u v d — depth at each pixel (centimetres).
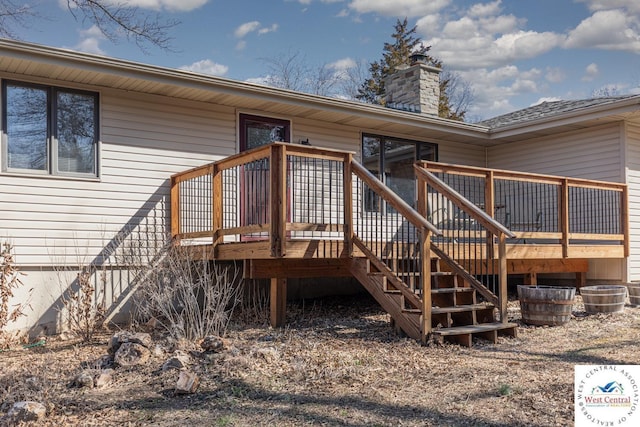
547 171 1090
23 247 712
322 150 629
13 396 423
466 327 600
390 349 551
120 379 468
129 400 413
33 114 725
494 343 585
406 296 600
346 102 912
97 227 765
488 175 761
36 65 674
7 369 525
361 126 1028
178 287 660
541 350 546
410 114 991
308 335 628
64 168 746
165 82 748
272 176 598
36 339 699
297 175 908
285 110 913
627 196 956
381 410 374
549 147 1088
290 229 610
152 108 816
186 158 841
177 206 805
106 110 777
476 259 754
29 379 464
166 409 391
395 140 1083
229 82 794
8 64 670
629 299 905
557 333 638
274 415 370
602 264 1004
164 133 824
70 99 754
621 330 645
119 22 1080
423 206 696
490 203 758
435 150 1138
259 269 670
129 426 362
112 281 777
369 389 420
